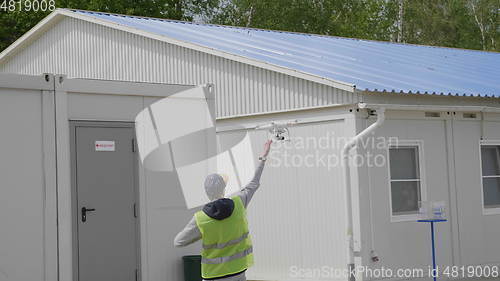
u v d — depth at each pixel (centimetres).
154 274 1223
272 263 1534
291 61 1573
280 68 1487
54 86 1127
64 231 1123
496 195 1599
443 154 1502
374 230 1379
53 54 2047
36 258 1095
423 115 1474
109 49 1875
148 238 1220
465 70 1875
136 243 1206
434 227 1471
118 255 1183
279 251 1521
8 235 1073
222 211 809
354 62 1686
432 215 1350
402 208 1435
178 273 1252
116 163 1190
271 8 3850
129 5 3338
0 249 1065
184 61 1692
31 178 1098
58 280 1112
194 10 3838
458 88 1555
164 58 1734
